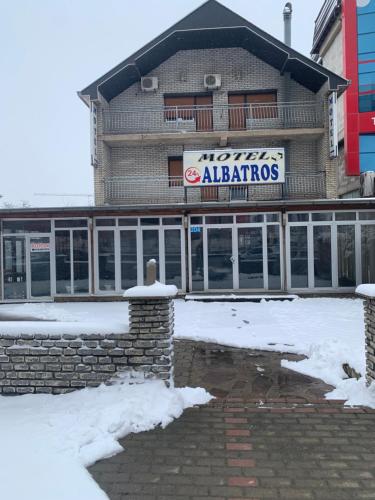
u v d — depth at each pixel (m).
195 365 6.88
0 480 3.45
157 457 3.92
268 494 3.35
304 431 4.43
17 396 5.20
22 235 14.37
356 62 20.12
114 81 16.55
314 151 17.42
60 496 3.28
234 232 14.27
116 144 17.30
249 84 17.75
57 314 11.66
